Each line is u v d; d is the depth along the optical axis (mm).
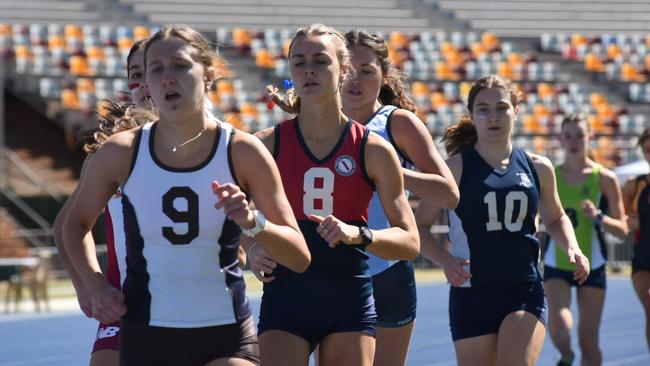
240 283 12906
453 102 88812
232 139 12508
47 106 77375
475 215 19828
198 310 12539
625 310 51469
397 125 18109
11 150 75375
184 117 12281
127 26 88500
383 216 18578
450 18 100688
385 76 18953
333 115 15367
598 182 29516
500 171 20047
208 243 12492
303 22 95125
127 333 12773
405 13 99625
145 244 12531
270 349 15078
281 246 12492
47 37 81812
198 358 12688
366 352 15109
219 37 88875
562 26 102625
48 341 41875
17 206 68812
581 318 28750
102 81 79688
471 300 19781
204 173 12383
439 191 17469
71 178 73750
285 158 15438
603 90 96250
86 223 12945
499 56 95375
